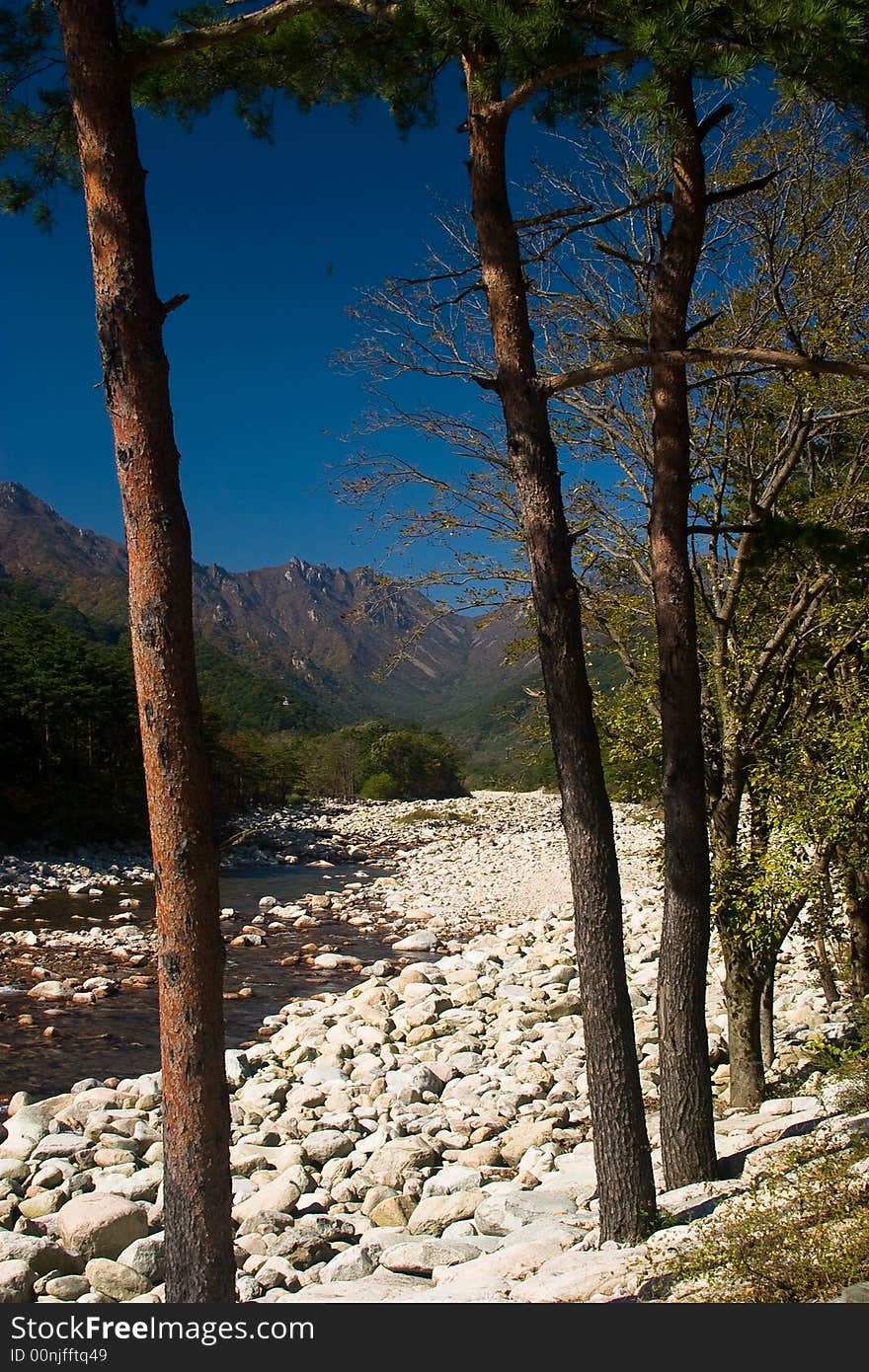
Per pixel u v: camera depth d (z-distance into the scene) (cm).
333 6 713
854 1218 464
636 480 959
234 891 3133
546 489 674
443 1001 1598
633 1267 543
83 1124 1100
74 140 739
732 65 551
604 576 991
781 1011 1389
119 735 4512
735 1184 661
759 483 936
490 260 683
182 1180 494
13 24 670
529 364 681
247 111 785
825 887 887
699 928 715
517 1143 982
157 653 500
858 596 877
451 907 2742
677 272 716
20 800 3775
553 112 770
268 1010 1684
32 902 2773
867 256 852
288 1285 717
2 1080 1295
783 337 868
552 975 1725
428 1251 709
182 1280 491
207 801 508
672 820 722
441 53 696
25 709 3922
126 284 508
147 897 2933
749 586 975
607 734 973
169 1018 498
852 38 539
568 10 605
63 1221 785
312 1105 1161
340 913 2686
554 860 3719
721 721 953
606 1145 645
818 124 822
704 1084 712
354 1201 893
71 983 1812
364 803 6762
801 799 867
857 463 959
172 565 505
